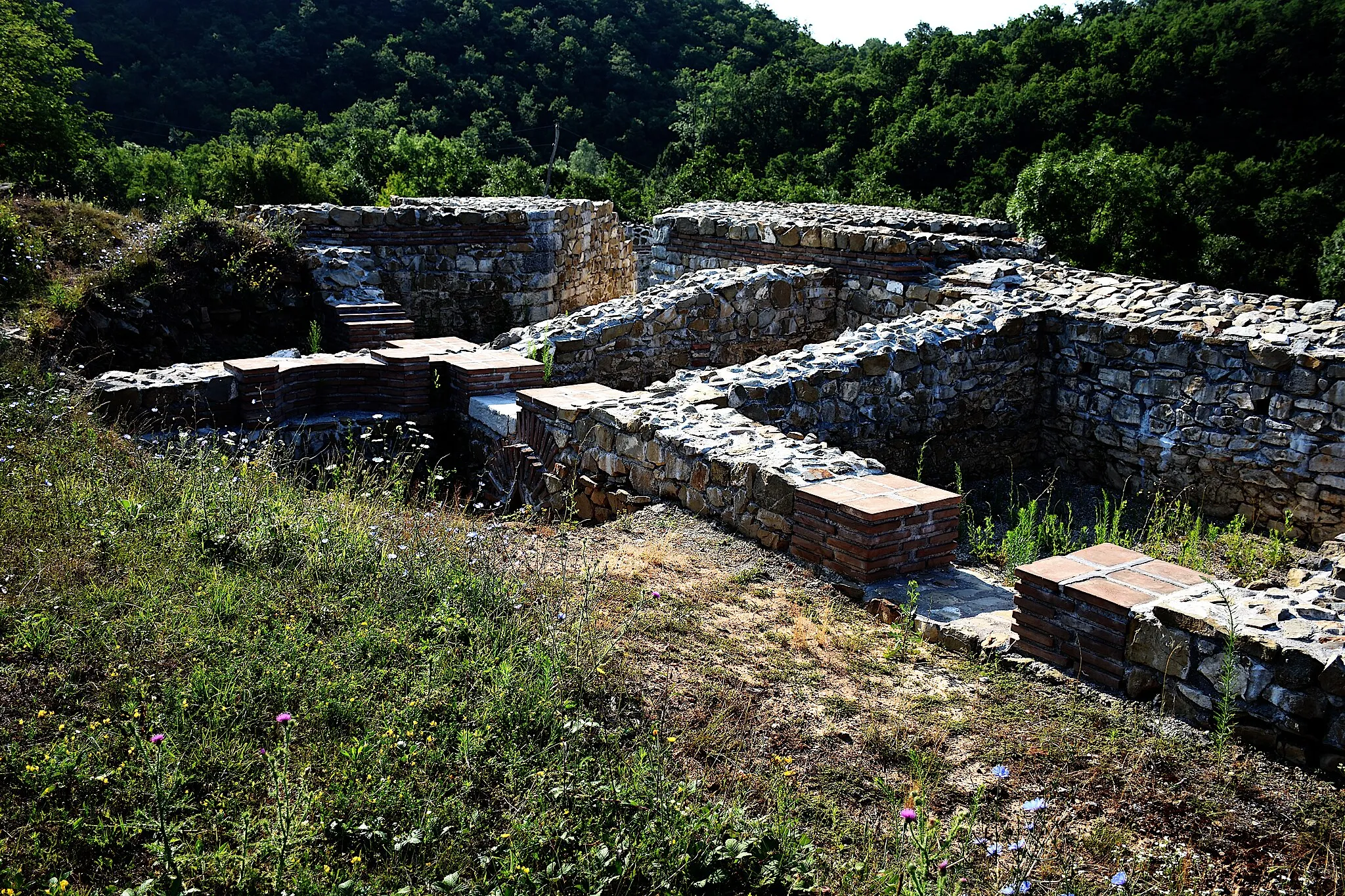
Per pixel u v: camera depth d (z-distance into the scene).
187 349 10.37
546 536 6.18
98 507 5.07
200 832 2.99
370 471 7.18
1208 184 38.81
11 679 3.57
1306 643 3.66
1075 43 55.44
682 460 6.44
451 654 4.12
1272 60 44.53
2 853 2.83
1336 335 7.72
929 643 4.79
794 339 12.05
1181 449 8.53
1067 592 4.35
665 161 70.12
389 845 3.06
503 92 76.88
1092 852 3.27
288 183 21.52
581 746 3.66
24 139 20.80
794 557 5.68
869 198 42.44
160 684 3.66
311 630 4.24
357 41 76.19
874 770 3.73
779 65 70.19
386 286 13.40
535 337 9.75
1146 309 9.10
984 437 9.38
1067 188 24.95
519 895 2.89
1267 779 3.58
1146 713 4.03
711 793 3.52
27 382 6.87
